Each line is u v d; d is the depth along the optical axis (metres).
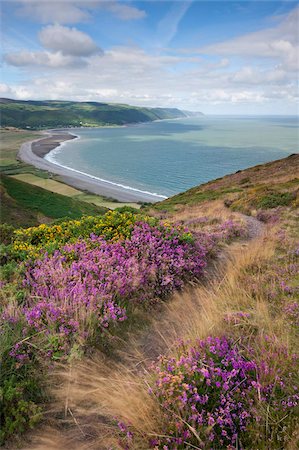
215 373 3.09
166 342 4.15
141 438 2.62
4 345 3.55
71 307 4.37
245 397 2.90
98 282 5.19
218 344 3.51
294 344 3.72
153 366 3.30
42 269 5.62
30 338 3.85
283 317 4.37
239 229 11.62
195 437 2.57
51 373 3.44
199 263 6.89
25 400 3.12
